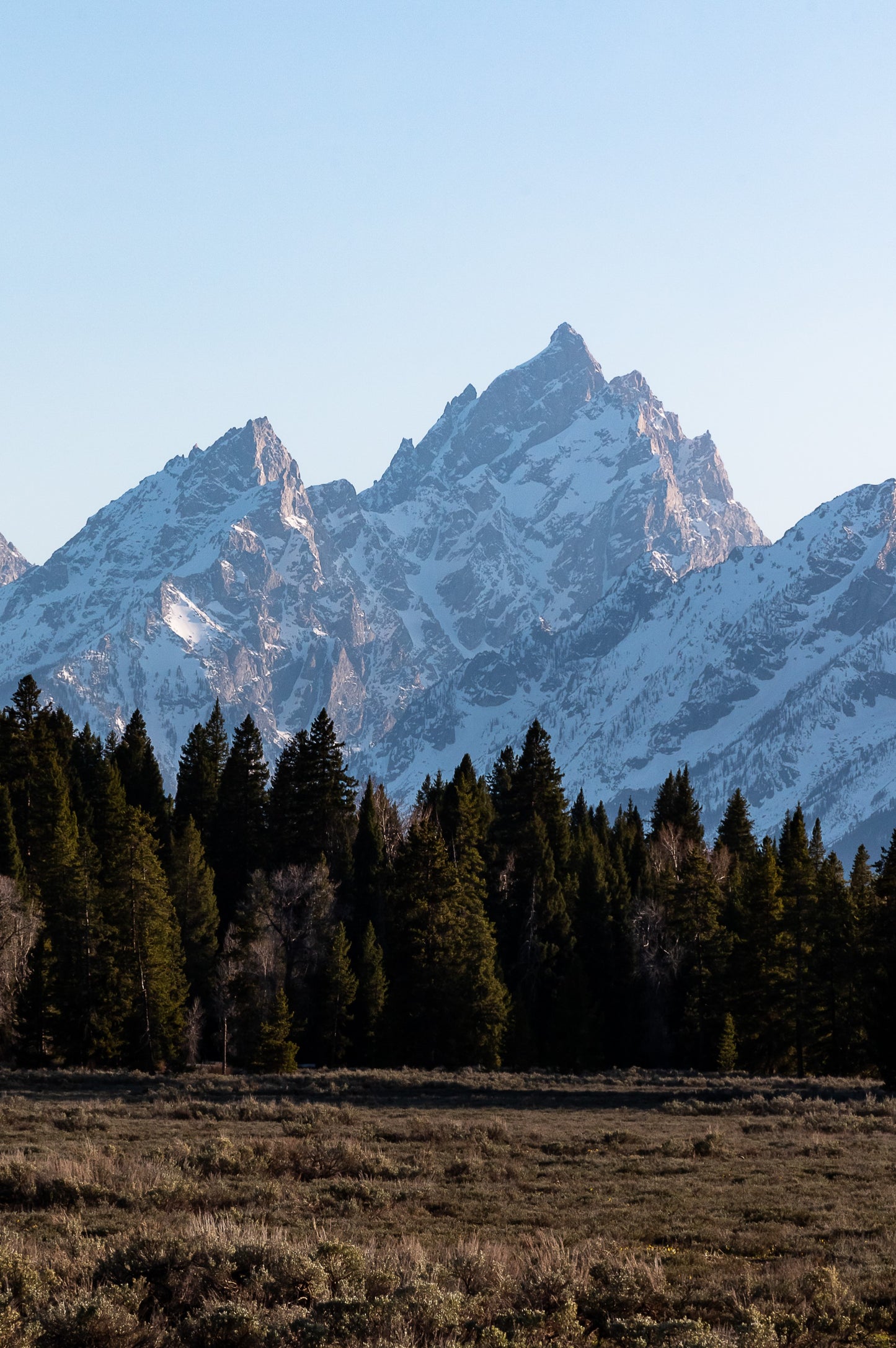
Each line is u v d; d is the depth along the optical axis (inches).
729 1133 5846.5
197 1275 2412.6
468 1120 6314.0
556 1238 3144.7
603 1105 7819.9
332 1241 2618.1
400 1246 2851.9
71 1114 5915.4
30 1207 3388.3
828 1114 6722.4
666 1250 3034.0
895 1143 5423.2
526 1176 4291.3
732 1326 2315.5
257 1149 4527.6
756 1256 3080.7
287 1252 2498.8
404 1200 3730.3
